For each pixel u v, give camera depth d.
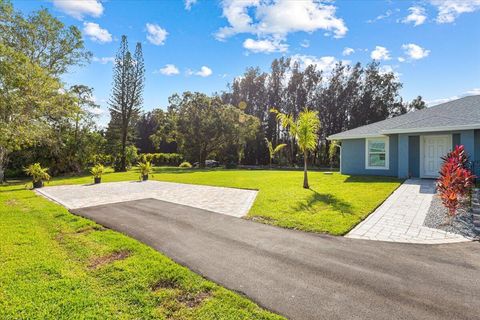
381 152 14.20
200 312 2.82
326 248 4.61
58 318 2.71
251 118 34.12
